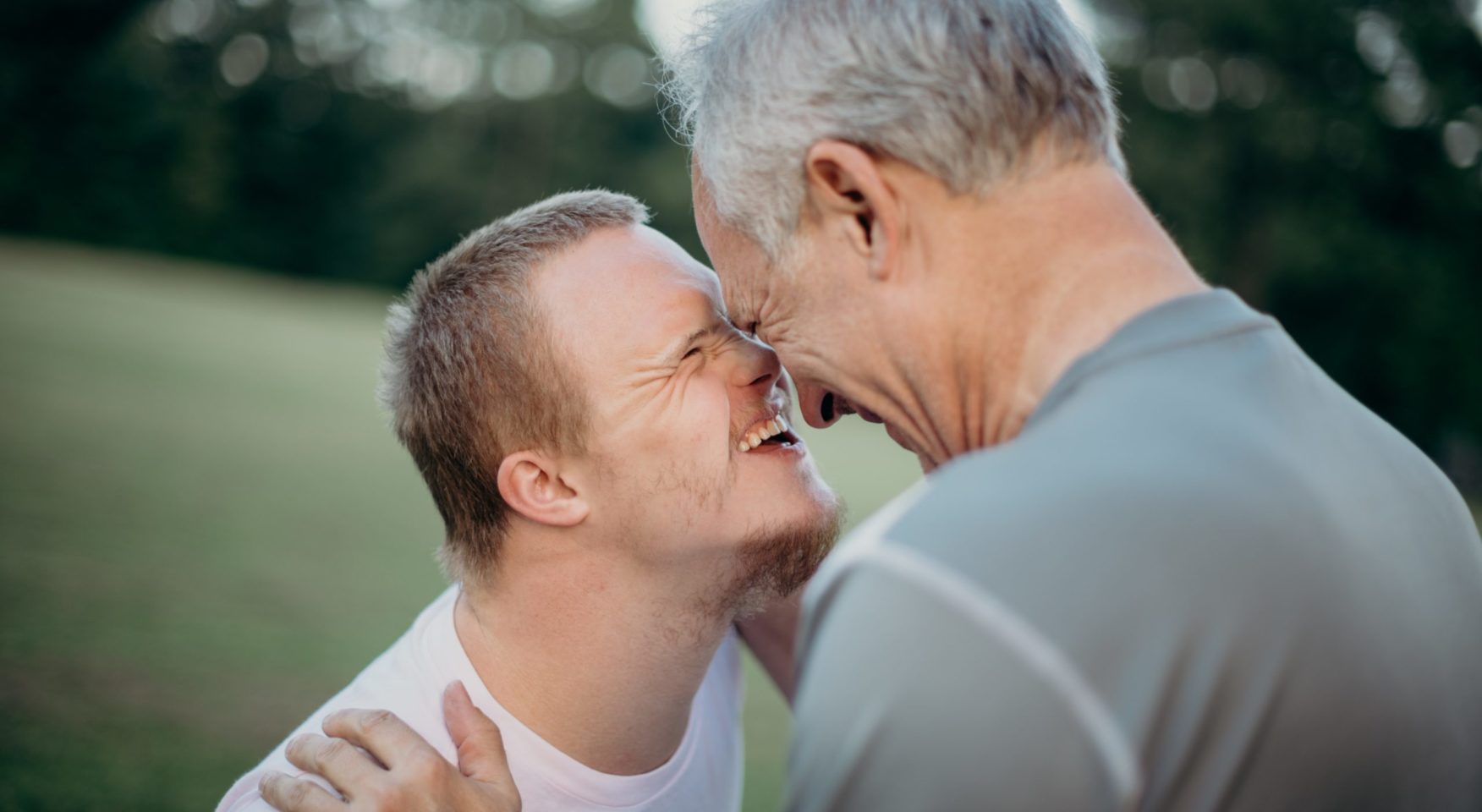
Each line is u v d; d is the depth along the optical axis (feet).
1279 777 2.73
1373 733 2.82
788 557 5.25
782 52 3.68
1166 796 2.68
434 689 5.29
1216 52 97.91
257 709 12.27
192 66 129.90
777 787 12.00
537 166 134.10
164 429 27.84
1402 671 2.91
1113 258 3.43
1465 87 93.66
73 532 17.79
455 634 5.44
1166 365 3.18
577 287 5.08
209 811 9.82
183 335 47.55
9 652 12.76
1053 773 2.60
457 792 4.67
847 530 23.41
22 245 97.71
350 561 18.76
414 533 21.38
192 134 121.39
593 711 5.35
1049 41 3.52
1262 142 95.66
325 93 133.90
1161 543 2.71
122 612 14.61
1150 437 2.92
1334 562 2.87
